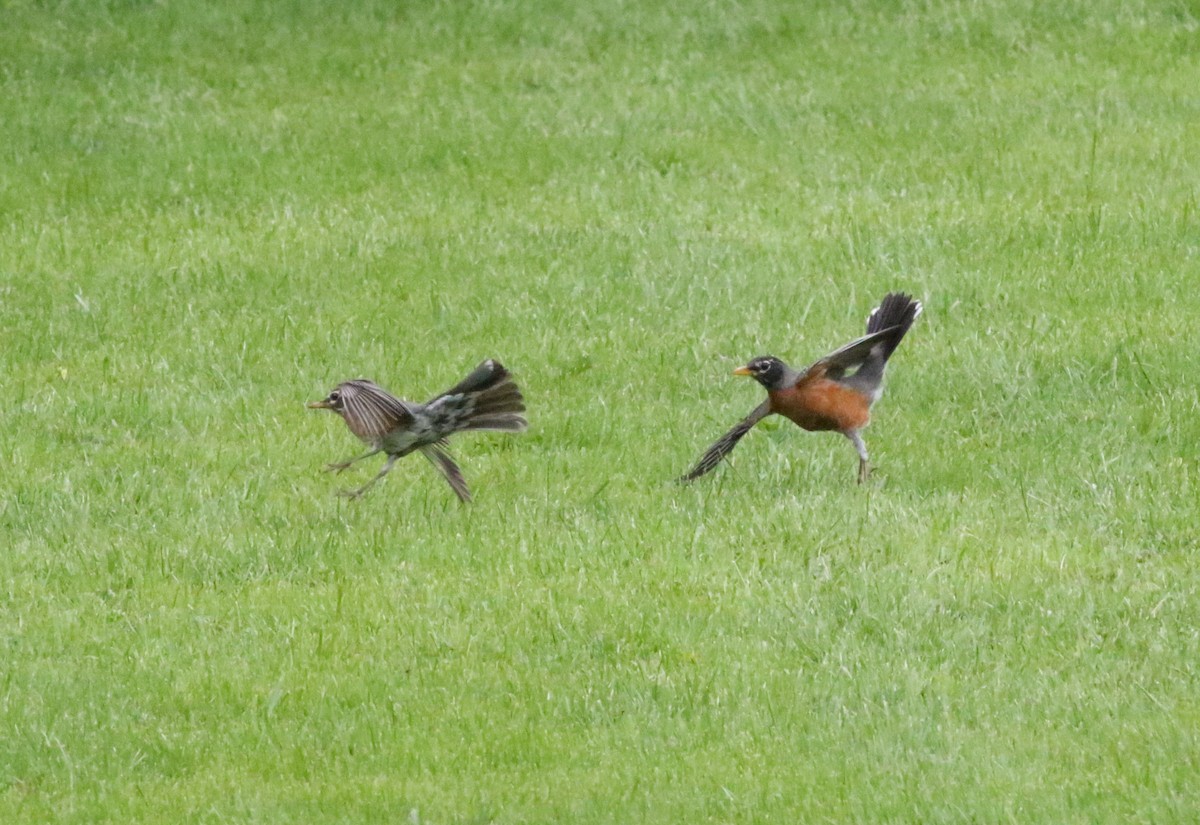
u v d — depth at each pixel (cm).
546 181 2227
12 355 1736
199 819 927
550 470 1428
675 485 1386
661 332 1745
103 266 1972
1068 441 1459
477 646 1123
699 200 2128
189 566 1254
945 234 1966
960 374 1605
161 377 1677
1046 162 2222
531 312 1794
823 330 1728
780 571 1215
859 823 902
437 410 1263
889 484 1383
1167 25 2766
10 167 2308
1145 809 902
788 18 2842
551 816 917
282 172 2280
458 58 2739
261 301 1859
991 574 1195
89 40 2795
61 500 1373
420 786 952
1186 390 1544
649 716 1030
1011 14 2823
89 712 1047
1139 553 1238
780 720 1019
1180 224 1967
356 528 1309
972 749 977
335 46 2789
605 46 2772
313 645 1127
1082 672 1063
